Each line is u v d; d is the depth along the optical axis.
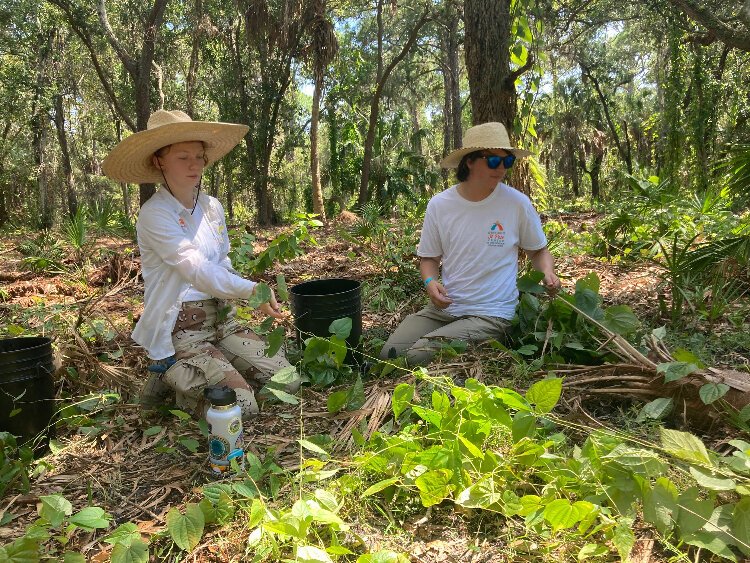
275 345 2.70
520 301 3.13
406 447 1.98
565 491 1.77
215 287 2.62
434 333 3.11
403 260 5.28
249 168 22.50
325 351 2.88
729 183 4.64
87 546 1.86
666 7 16.22
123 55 15.59
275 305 2.67
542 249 3.34
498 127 3.16
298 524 1.63
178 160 2.73
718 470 1.64
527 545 1.68
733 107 17.84
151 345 2.71
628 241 5.73
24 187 26.36
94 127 32.66
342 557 1.70
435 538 1.76
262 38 19.28
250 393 2.64
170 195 2.77
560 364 2.70
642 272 5.06
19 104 23.69
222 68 22.39
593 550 1.54
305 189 25.59
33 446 2.50
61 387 3.01
